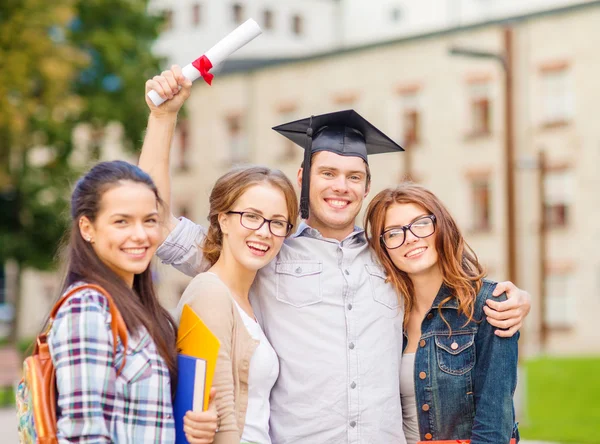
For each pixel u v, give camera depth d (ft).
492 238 95.25
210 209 14.23
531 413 45.65
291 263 14.89
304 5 148.36
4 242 87.97
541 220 88.89
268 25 143.23
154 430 11.25
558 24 91.66
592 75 89.86
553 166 91.97
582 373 62.18
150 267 12.22
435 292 15.08
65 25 78.13
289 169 111.14
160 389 11.39
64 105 78.84
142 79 89.81
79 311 10.99
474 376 14.61
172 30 123.54
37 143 86.38
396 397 14.76
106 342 10.98
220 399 12.53
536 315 92.32
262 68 113.19
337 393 14.33
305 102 109.19
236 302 13.89
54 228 88.89
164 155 14.67
